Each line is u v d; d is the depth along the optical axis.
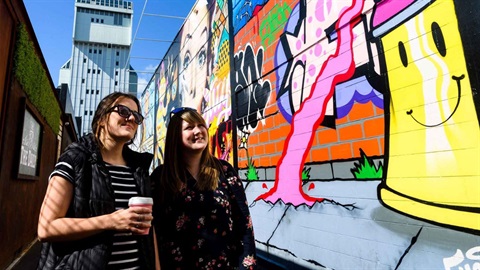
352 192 3.00
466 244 2.05
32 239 6.47
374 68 2.88
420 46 2.48
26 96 5.25
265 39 4.74
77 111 65.00
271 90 4.50
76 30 68.75
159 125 12.09
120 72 69.62
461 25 2.20
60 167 1.31
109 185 1.41
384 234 2.64
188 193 1.79
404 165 2.53
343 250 3.04
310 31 3.76
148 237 1.54
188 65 8.96
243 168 5.14
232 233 1.83
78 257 1.23
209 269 1.69
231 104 5.76
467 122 2.12
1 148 3.98
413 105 2.50
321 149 3.44
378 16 2.88
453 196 2.16
